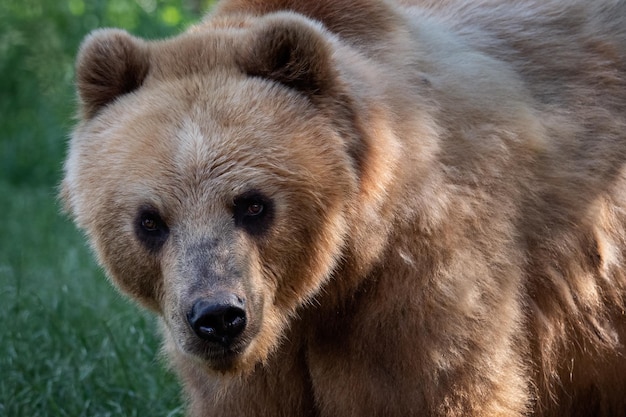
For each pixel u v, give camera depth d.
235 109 8.83
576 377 10.71
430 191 9.16
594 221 10.20
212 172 8.66
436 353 9.30
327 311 9.46
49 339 14.12
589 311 10.39
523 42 10.57
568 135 10.23
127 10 26.47
